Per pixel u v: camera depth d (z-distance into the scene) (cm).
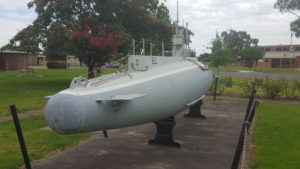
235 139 743
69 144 671
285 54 7425
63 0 1725
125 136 748
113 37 1697
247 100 1473
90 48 1686
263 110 1148
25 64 4075
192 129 848
